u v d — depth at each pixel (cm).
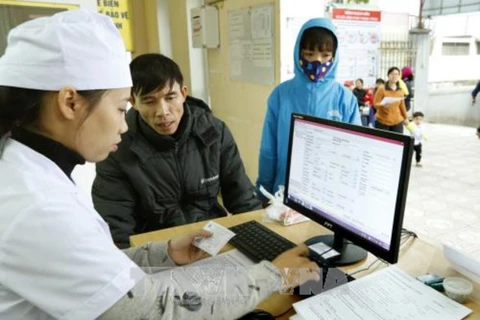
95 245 59
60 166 67
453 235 285
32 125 64
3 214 55
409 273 97
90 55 62
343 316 79
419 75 705
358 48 358
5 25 205
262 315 81
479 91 751
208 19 355
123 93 69
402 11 646
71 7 223
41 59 59
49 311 56
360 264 102
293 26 285
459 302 83
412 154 79
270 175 196
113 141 69
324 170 105
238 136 367
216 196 155
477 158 498
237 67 343
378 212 89
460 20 797
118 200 136
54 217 57
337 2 334
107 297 58
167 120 132
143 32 427
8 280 55
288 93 191
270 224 131
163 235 124
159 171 139
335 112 190
